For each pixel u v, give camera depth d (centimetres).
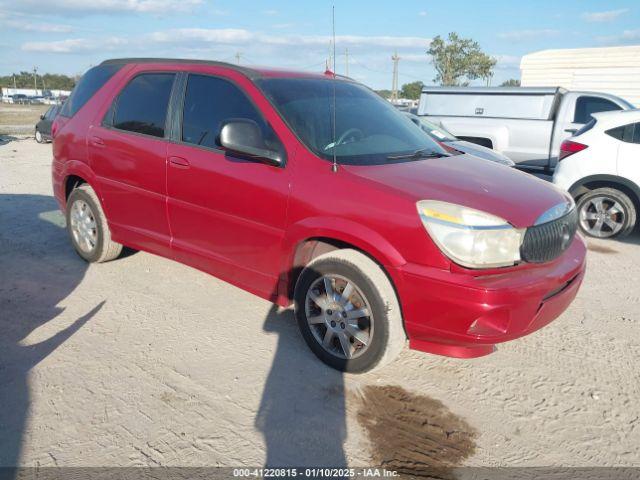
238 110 364
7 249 538
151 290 442
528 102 1044
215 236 374
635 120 642
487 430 281
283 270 340
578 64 2000
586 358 358
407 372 332
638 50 1870
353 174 312
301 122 347
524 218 287
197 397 298
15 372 317
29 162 1260
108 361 332
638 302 459
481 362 348
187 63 409
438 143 427
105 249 476
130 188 425
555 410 300
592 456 264
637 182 634
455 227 275
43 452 252
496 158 782
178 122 393
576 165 675
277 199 329
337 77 443
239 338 365
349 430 276
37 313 395
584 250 349
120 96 443
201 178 368
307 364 335
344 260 306
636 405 307
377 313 298
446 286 275
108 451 254
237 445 262
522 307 278
